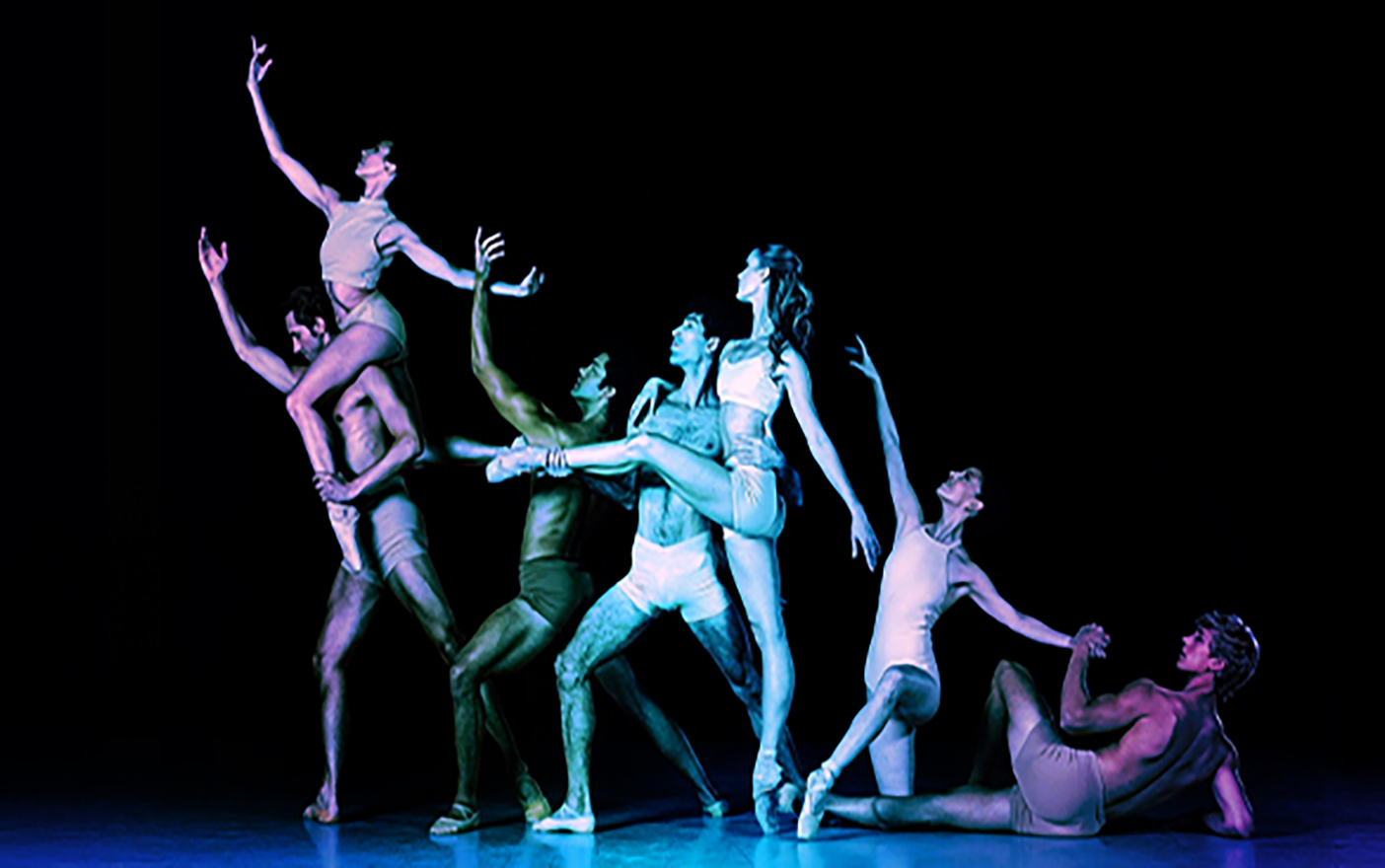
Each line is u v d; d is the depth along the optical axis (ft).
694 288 29.94
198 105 30.17
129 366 30.55
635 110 29.99
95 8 30.09
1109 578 30.14
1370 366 28.43
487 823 20.01
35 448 30.37
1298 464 29.01
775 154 29.89
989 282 29.81
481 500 30.89
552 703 30.19
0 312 30.01
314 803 20.72
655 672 31.19
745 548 19.22
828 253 30.01
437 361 30.35
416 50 29.99
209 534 30.76
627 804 21.43
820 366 30.27
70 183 30.17
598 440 20.15
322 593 30.78
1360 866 17.47
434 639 20.04
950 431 30.32
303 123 30.01
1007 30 29.14
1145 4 28.58
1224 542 29.43
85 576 30.58
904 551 19.97
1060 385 29.81
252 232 30.32
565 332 30.17
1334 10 27.78
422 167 30.04
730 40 29.76
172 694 30.63
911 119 29.58
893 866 17.42
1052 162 29.27
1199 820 19.56
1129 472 29.78
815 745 27.22
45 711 29.68
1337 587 28.99
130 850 18.22
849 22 29.55
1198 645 19.12
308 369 20.06
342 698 20.16
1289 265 28.58
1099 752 19.03
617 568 30.96
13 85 29.81
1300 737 28.14
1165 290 29.17
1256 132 28.40
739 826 19.83
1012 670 19.67
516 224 30.19
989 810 19.17
